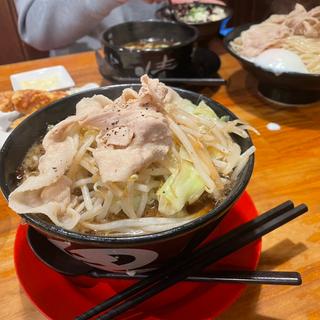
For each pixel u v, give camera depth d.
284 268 0.30
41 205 0.25
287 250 0.32
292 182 0.39
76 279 0.27
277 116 0.51
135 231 0.25
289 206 0.29
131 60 0.53
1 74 0.61
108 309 0.25
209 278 0.26
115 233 0.25
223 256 0.26
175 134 0.27
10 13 0.88
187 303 0.26
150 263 0.25
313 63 0.52
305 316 0.27
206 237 0.28
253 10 1.04
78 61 0.65
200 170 0.26
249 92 0.56
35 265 0.29
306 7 0.67
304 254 0.31
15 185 0.27
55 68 0.61
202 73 0.57
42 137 0.31
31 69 0.63
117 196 0.25
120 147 0.25
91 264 0.25
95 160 0.26
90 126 0.27
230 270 0.27
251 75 0.58
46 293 0.27
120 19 0.89
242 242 0.27
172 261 0.26
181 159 0.27
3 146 0.28
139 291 0.25
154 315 0.26
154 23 0.64
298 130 0.48
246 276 0.26
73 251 0.24
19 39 0.91
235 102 0.54
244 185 0.24
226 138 0.30
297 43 0.55
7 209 0.37
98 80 0.59
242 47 0.57
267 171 0.41
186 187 0.25
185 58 0.55
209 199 0.26
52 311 0.26
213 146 0.29
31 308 0.28
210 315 0.25
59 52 0.87
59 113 0.33
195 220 0.22
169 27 0.64
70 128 0.28
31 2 0.82
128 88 0.31
